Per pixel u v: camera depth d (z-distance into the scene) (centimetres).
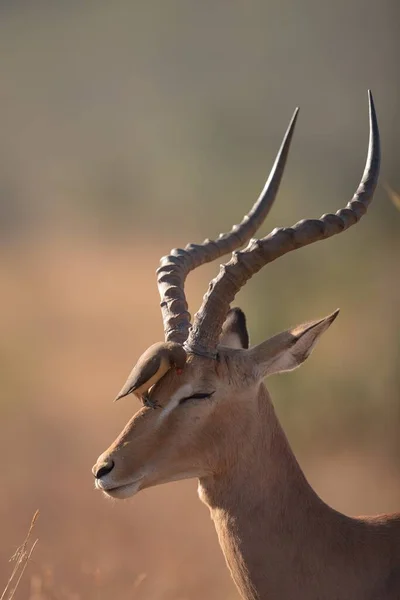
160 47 6512
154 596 1694
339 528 989
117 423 2902
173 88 6234
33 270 5291
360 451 2539
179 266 1062
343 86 4462
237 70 5612
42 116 7281
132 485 952
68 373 3378
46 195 6750
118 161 6278
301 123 4391
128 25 6925
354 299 2725
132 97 6681
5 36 7762
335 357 2662
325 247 2766
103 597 1664
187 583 1770
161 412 958
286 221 3347
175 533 2066
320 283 2728
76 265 5419
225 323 1063
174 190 5281
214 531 2094
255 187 3581
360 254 2750
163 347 943
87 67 7275
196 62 6178
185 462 968
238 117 4378
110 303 4506
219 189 3653
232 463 980
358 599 958
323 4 4712
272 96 4769
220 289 986
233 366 980
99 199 6256
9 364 3284
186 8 6397
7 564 1886
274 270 2736
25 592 1769
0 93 7338
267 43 5169
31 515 2194
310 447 2591
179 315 1021
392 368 2561
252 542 973
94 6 7275
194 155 4238
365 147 4084
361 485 2341
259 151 3966
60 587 1672
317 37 4781
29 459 2575
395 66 3338
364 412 2577
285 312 2688
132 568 1823
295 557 970
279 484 989
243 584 979
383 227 2755
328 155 4019
